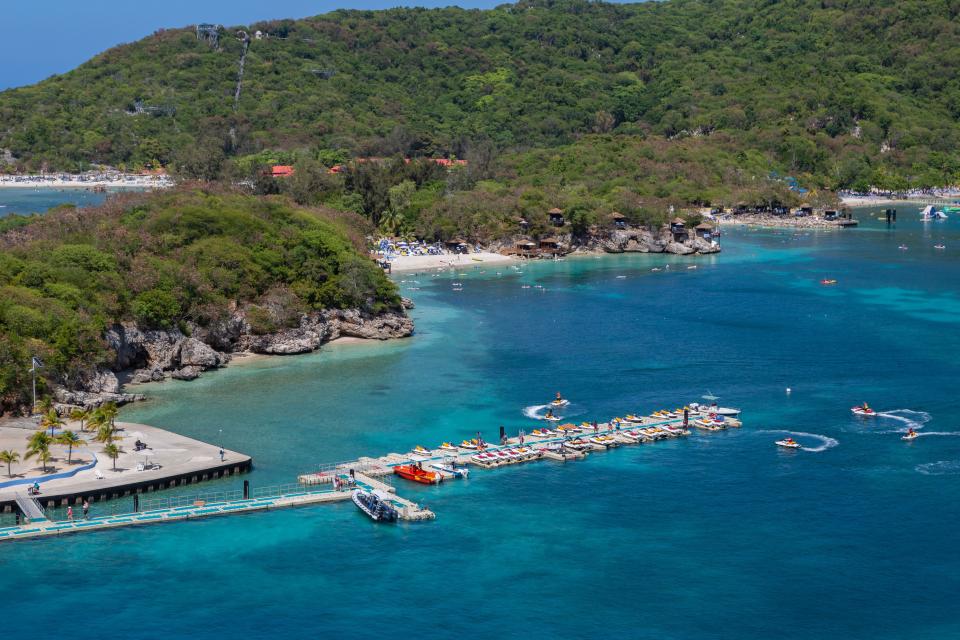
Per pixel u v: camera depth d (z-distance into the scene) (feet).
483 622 375.86
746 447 545.85
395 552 426.10
